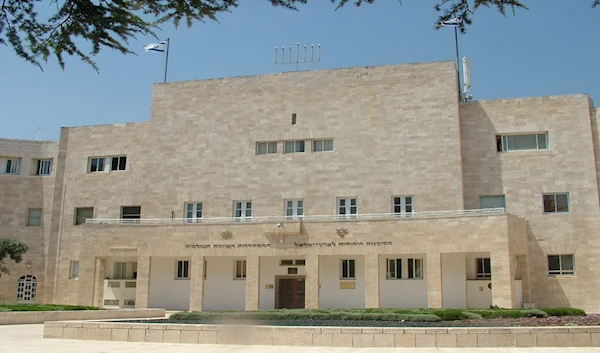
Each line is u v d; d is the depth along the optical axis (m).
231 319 28.61
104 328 24.41
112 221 48.88
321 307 41.66
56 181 53.75
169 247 43.38
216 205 47.53
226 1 13.50
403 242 38.62
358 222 39.69
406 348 21.19
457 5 13.74
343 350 20.89
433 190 43.50
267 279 43.66
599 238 41.66
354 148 45.53
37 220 54.59
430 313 28.95
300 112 47.22
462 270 39.62
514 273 38.62
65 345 22.78
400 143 44.72
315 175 45.97
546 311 34.03
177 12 13.83
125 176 51.72
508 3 13.12
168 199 48.69
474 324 25.31
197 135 49.09
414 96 45.12
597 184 42.50
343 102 46.44
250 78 48.81
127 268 49.28
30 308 37.44
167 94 50.53
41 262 53.38
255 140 47.75
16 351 21.12
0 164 55.00
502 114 45.09
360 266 41.50
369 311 32.06
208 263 44.66
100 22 13.38
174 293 44.94
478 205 44.31
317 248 40.19
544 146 44.28
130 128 52.50
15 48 13.73
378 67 46.28
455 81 44.53
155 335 23.61
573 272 42.00
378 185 44.56
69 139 54.38
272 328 22.56
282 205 46.28
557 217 42.75
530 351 20.16
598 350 20.22
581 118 43.56
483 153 44.88
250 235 41.66
